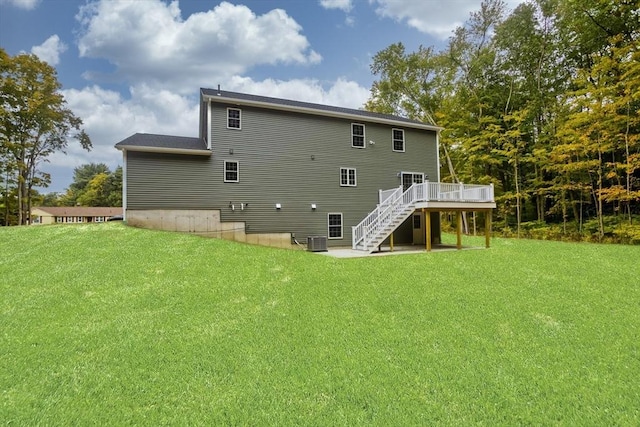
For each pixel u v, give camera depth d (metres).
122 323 5.32
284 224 15.09
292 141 15.46
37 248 10.41
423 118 29.03
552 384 3.47
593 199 20.78
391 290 7.00
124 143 13.16
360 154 16.94
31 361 4.10
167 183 13.31
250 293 6.83
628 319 5.39
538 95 22.67
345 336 4.81
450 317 5.53
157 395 3.38
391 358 4.13
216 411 3.09
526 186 24.47
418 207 13.43
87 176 67.69
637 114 15.86
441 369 3.83
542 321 5.34
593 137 17.88
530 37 22.70
